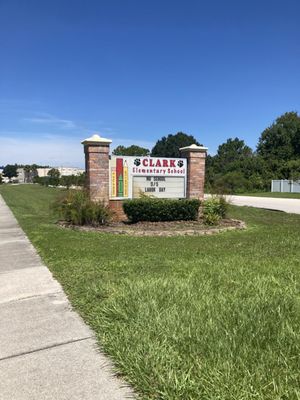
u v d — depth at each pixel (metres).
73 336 4.00
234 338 3.54
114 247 8.63
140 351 3.44
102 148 12.48
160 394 2.85
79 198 12.30
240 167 63.31
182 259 7.14
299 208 22.19
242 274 5.89
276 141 77.50
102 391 3.00
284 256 7.30
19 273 6.59
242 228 11.88
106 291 5.19
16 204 24.86
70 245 8.95
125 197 13.08
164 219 12.63
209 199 13.27
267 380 2.90
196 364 3.16
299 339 3.53
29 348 3.76
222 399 2.71
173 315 4.12
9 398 2.95
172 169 13.57
